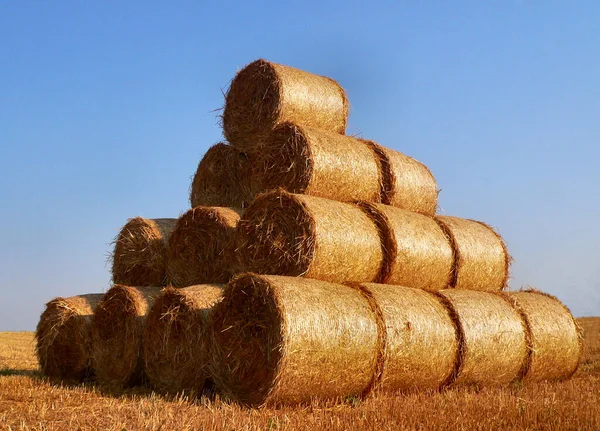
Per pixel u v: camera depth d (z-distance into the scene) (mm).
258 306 11336
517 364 15164
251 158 15758
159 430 8797
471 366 13984
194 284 14977
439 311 13695
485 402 11273
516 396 12336
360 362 11930
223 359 11703
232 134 16531
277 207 13148
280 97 15602
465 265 15672
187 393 12766
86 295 15844
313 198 13305
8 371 16531
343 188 14758
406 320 12758
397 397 11812
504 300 15516
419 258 14422
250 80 16281
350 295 12258
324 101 16391
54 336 15156
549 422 9742
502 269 16922
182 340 12891
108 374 14211
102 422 9531
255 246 13422
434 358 13281
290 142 14562
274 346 10930
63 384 14266
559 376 16406
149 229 16000
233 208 15383
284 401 11164
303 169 14273
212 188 17188
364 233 13445
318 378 11320
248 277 11500
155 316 13289
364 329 12000
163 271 15867
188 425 9016
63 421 9625
